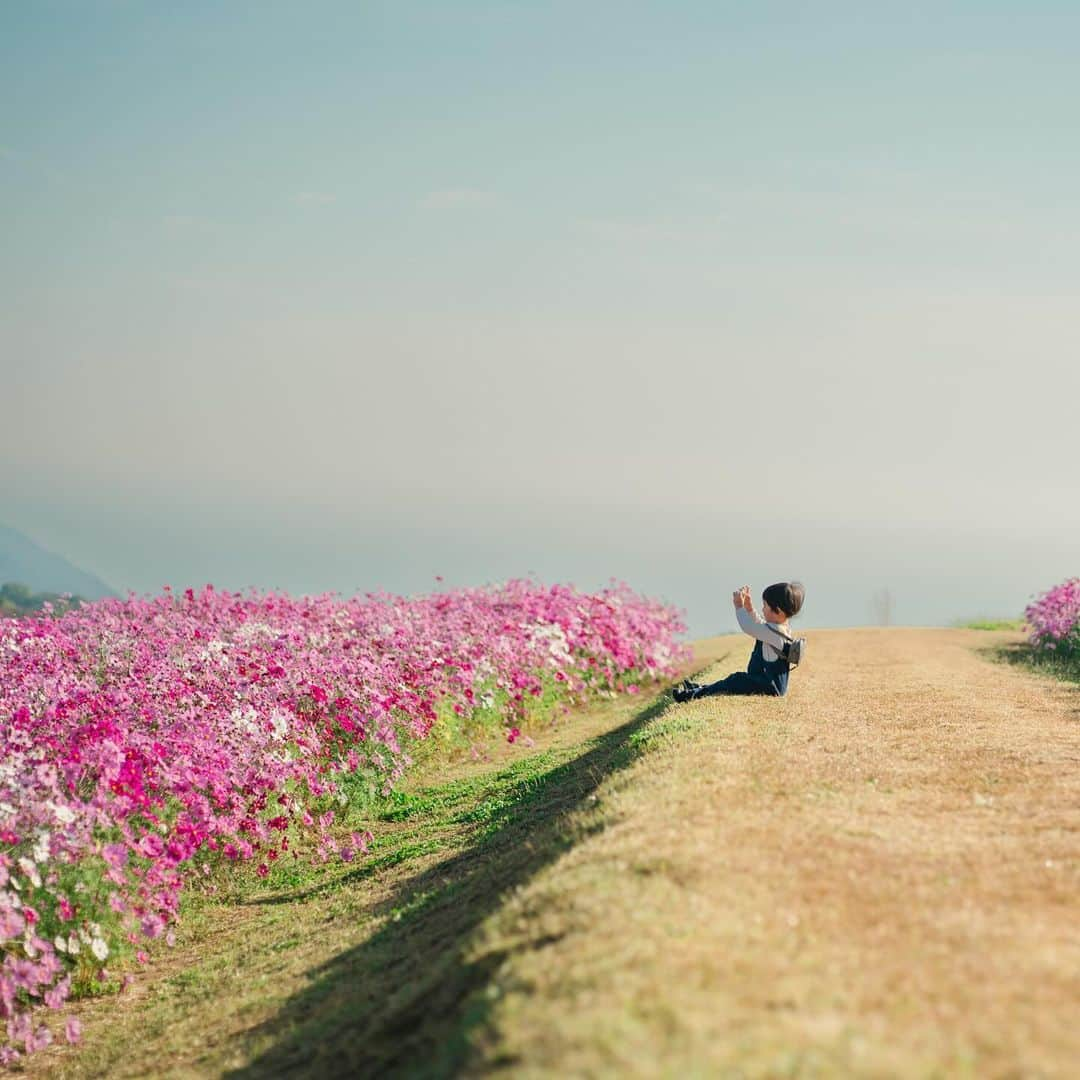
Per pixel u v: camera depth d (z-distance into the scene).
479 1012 5.19
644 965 5.20
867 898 6.24
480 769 16.09
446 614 21.89
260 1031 7.35
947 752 10.41
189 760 10.66
